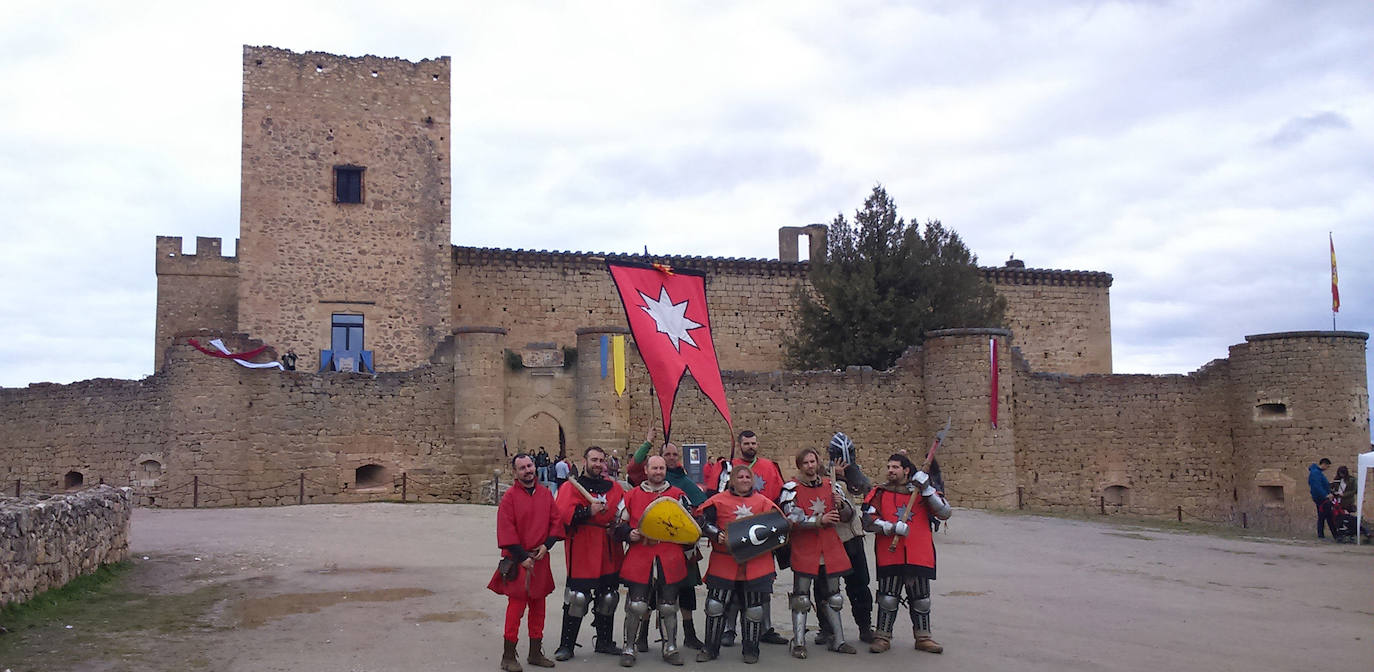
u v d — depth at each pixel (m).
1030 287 48.19
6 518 11.98
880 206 42.00
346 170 38.66
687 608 11.87
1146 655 11.55
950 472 33.97
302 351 37.28
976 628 13.02
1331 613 14.31
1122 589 16.27
